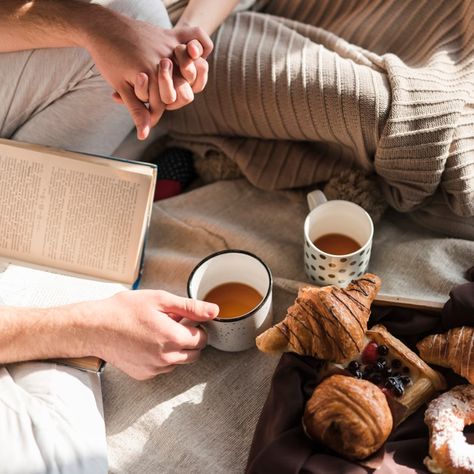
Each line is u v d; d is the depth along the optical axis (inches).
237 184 47.0
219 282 37.4
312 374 31.8
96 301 33.6
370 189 42.1
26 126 42.1
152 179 37.1
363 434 28.0
